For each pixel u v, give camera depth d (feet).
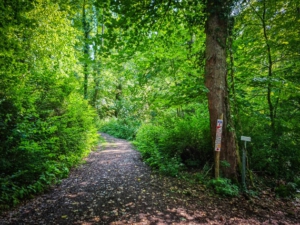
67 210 12.62
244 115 22.76
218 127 17.12
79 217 11.82
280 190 17.48
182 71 24.13
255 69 24.49
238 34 24.64
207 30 18.15
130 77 25.93
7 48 17.61
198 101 25.09
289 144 21.33
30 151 16.01
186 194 15.58
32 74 23.63
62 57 29.96
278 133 23.07
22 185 14.33
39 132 18.76
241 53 23.12
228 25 18.67
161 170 20.56
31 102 20.02
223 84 18.03
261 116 21.94
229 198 15.43
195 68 22.30
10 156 15.10
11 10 16.43
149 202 14.03
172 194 15.48
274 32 23.67
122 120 60.03
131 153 31.07
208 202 14.56
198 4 18.20
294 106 24.58
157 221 11.66
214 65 17.84
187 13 18.71
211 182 17.03
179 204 13.93
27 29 22.58
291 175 20.51
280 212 14.23
